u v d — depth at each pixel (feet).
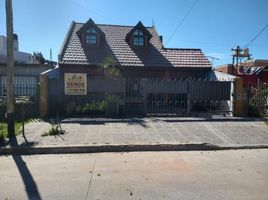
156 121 40.75
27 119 42.50
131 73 65.31
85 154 26.84
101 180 19.66
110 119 41.96
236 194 17.37
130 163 23.62
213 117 44.42
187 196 17.08
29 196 17.13
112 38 70.79
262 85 48.57
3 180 19.77
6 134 32.04
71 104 45.27
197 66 66.49
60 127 34.35
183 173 21.09
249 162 23.98
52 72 57.21
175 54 69.05
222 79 57.47
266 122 41.01
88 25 66.64
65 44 66.49
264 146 29.25
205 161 24.22
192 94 47.29
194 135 32.83
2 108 42.96
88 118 42.91
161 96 47.01
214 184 18.93
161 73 66.39
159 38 74.02
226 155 26.27
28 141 29.66
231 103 47.09
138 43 68.90
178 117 44.37
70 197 16.96
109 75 56.18
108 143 28.81
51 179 19.90
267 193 17.51
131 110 46.42
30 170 21.93
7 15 30.45
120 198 16.81
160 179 19.85
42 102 44.42
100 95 46.37
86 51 65.77
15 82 65.77
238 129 36.29
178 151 27.99
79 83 45.75
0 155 26.63
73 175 20.70
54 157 25.79
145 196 17.08
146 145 28.32
